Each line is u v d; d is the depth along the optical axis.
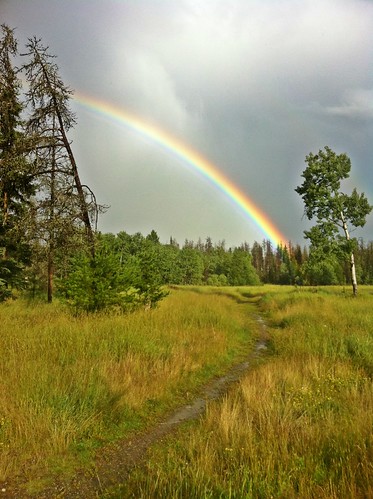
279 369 7.96
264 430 4.90
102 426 5.55
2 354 7.36
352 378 7.19
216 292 43.22
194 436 4.96
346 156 29.25
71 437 5.11
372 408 5.28
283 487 3.57
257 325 17.23
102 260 13.57
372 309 17.53
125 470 4.58
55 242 16.02
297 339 11.33
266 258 137.88
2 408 5.29
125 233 66.81
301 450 4.29
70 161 16.22
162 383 7.30
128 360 7.77
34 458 4.67
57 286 14.09
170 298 23.92
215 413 5.83
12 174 16.38
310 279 67.44
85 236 15.86
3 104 17.09
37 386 5.88
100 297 13.05
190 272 89.31
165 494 3.65
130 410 6.10
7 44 17.27
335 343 10.30
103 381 6.57
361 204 28.58
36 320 11.84
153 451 5.04
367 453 4.04
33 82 15.67
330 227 28.59
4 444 4.74
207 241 157.50
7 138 17.48
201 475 3.82
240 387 7.22
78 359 7.46
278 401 5.86
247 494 3.43
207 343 10.66
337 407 5.82
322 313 16.44
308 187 29.58
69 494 4.07
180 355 8.86
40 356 7.42
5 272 16.58
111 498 3.93
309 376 7.55
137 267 15.97
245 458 4.21
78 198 15.66
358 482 3.67
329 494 3.45
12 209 18.80
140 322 11.47
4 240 17.14
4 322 10.69
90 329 9.68
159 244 97.50
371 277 79.62
